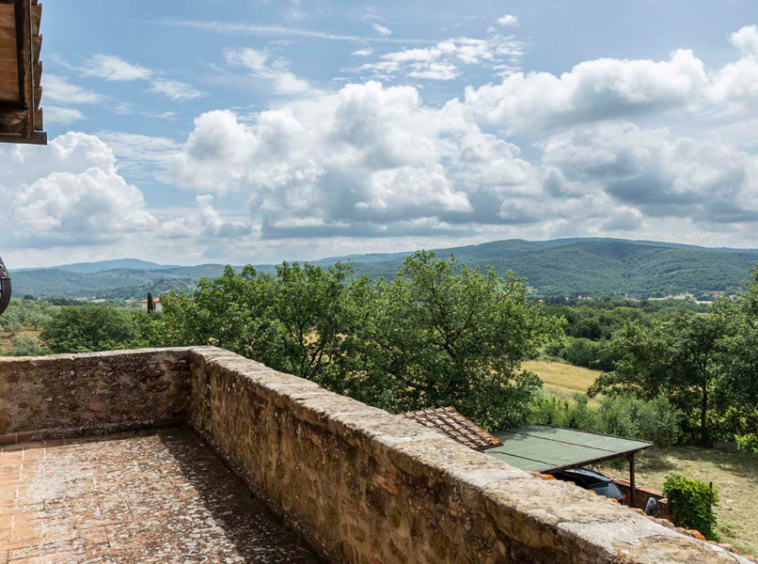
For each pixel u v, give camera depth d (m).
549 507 1.92
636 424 26.03
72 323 60.00
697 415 29.02
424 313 23.06
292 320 22.98
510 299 22.56
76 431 6.29
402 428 3.09
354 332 22.98
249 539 3.87
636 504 16.27
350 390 22.67
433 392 23.09
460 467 2.41
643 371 30.92
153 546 3.77
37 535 3.92
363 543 3.09
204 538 3.89
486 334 22.36
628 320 32.97
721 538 15.03
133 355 6.60
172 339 22.56
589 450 13.23
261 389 4.49
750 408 27.75
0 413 6.06
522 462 12.13
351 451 3.20
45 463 5.42
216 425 5.82
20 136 4.77
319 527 3.62
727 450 26.03
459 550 2.29
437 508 2.43
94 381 6.43
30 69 3.98
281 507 4.16
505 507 1.99
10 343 68.44
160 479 5.03
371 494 3.00
